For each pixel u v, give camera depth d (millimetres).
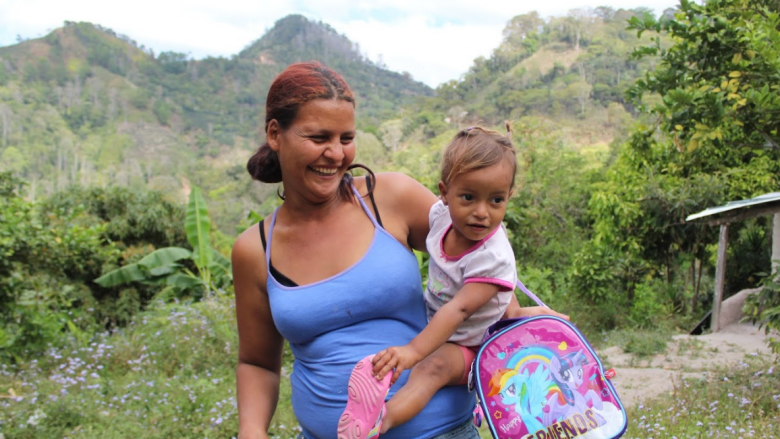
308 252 2123
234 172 92375
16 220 9102
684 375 7367
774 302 7176
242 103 167875
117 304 12328
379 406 1854
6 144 107000
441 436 2057
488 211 2002
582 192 18188
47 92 142875
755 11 9219
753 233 13141
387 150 82625
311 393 2121
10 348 8250
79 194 15875
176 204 15836
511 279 2039
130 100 147750
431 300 2188
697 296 12367
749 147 9086
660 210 12008
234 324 8961
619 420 1952
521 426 1916
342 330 2061
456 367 2057
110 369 7898
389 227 2186
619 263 12328
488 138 2041
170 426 5707
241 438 2178
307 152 1967
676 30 8945
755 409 5809
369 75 189125
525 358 1997
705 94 8195
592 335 10695
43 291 9070
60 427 5594
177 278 11867
